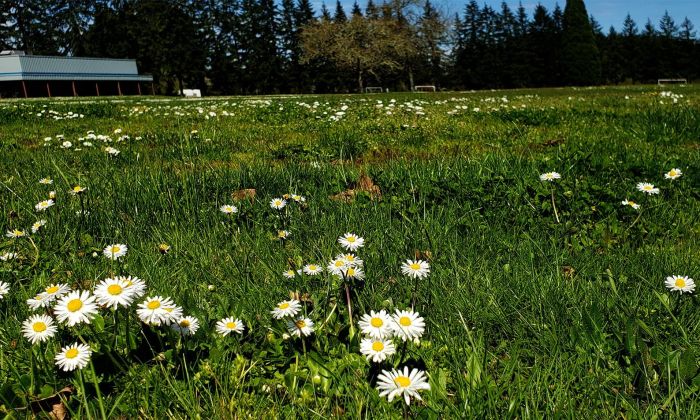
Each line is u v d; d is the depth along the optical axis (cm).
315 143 631
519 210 329
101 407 138
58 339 183
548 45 6838
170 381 162
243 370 167
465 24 7475
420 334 153
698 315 195
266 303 208
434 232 286
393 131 743
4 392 150
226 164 495
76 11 6638
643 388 158
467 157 501
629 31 7819
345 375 166
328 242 275
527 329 193
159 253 263
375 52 5900
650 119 756
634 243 289
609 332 191
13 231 293
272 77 6944
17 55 4106
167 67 6253
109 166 466
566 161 436
